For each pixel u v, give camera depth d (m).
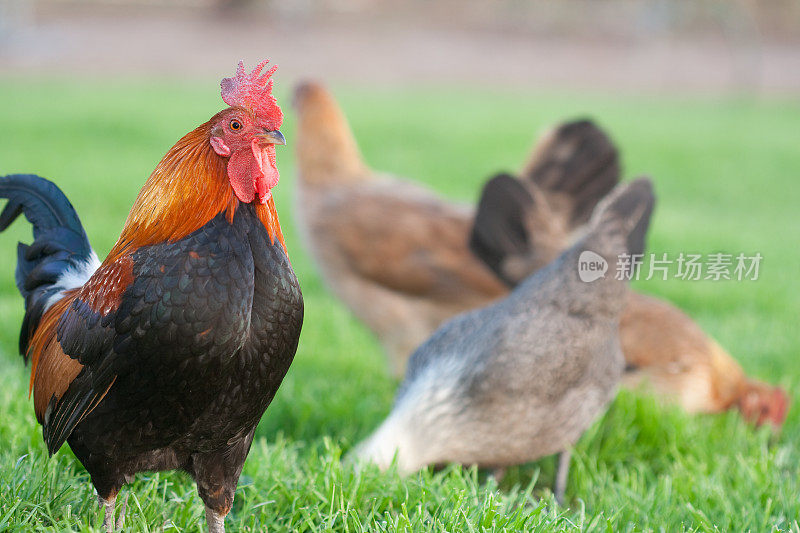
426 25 40.72
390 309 7.36
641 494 4.93
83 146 18.09
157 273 3.21
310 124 8.13
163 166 3.43
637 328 6.75
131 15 37.94
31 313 4.20
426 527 4.08
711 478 5.12
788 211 15.09
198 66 32.84
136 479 4.39
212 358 3.22
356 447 5.23
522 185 6.87
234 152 3.32
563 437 5.07
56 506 4.02
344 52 36.41
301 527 4.13
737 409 6.73
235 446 3.69
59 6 37.44
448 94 30.56
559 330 4.95
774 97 31.80
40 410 3.70
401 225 7.34
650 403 6.09
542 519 4.13
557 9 41.31
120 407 3.35
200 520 4.20
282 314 3.37
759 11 40.03
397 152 19.34
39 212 4.50
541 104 28.69
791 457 5.88
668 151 20.44
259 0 38.59
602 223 5.18
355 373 7.32
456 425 4.92
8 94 25.09
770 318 9.15
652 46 39.31
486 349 4.95
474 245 7.00
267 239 3.39
